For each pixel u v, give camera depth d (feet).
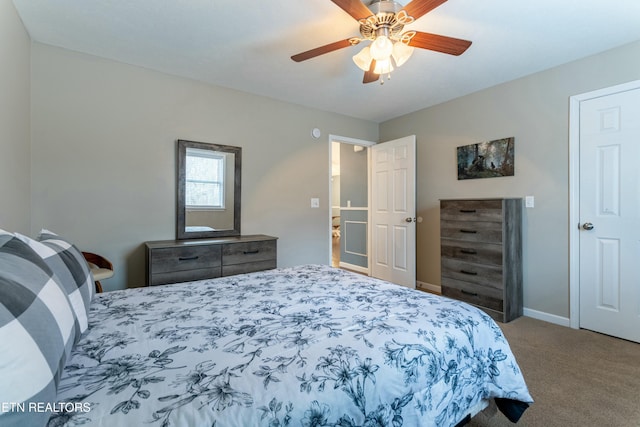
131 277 9.04
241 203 11.04
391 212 13.69
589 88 8.38
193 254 8.84
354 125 14.14
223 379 2.62
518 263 9.66
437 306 4.53
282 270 7.22
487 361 4.13
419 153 13.10
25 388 1.83
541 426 4.79
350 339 3.41
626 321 7.89
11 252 2.72
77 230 8.27
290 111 12.17
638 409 5.19
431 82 10.16
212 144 10.32
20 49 6.77
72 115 8.17
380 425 2.88
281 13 6.56
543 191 9.32
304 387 2.62
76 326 3.09
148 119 9.26
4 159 5.89
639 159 7.63
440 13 6.47
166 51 8.21
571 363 6.75
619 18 6.65
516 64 8.88
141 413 2.16
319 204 12.97
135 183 9.08
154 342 3.35
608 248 8.17
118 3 6.24
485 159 10.70
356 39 6.14
